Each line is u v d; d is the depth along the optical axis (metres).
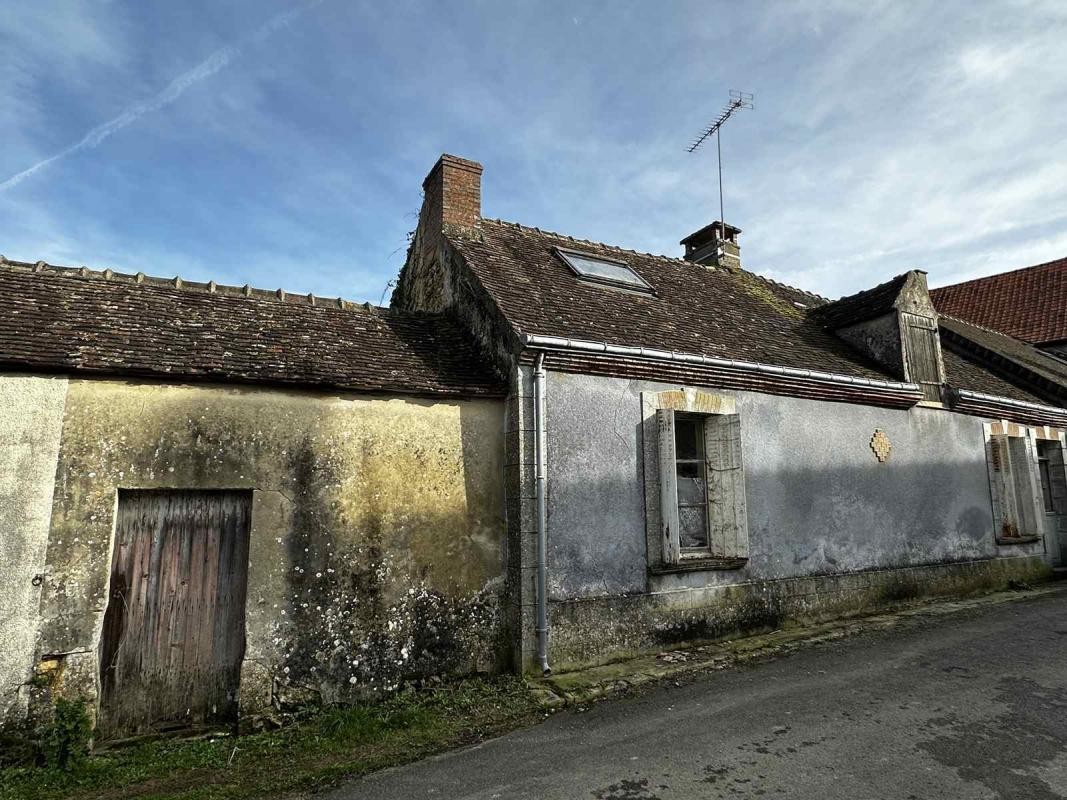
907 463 9.69
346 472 5.96
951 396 10.27
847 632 7.68
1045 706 5.18
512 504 6.53
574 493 6.75
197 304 6.57
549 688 5.86
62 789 4.26
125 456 5.18
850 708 5.24
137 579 5.22
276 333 6.44
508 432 6.72
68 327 5.46
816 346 9.97
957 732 4.71
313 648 5.55
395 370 6.45
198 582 5.41
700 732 4.85
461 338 7.78
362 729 5.10
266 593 5.45
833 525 8.67
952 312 19.89
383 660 5.82
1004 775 4.04
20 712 4.61
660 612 7.07
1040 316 17.66
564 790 4.02
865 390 9.16
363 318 7.54
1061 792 3.81
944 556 9.83
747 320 10.03
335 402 6.04
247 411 5.66
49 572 4.83
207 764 4.62
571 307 7.88
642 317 8.40
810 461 8.62
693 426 8.15
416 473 6.28
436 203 9.60
